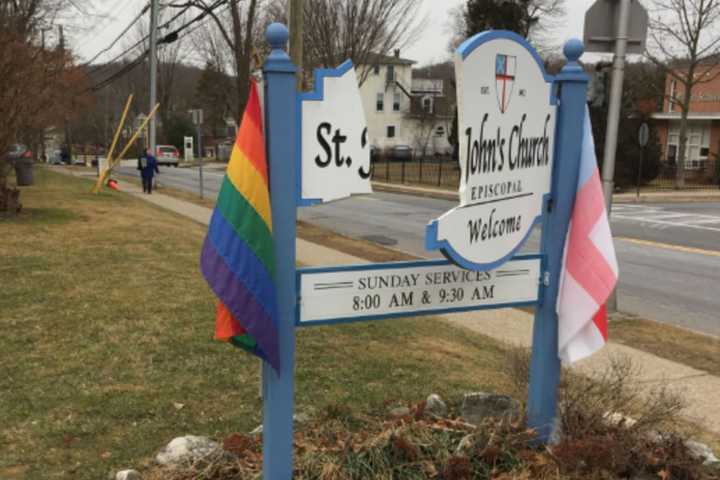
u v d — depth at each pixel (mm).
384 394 4492
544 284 3631
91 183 24281
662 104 40688
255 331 2719
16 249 9023
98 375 4613
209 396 4344
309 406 4223
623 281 9891
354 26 18859
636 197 25156
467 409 4043
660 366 5730
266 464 3055
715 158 33625
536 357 3721
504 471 3297
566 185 3596
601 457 3295
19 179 20141
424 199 24156
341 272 3098
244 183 2705
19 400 4156
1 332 5453
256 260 2709
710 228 16172
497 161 3275
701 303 8594
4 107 11625
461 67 2980
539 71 3424
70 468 3367
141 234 11070
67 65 24359
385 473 3160
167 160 53688
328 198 3002
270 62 2795
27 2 23438
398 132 61531
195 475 3248
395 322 6535
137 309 6262
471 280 3418
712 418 4570
